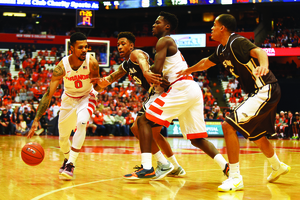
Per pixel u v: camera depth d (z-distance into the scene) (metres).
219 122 13.59
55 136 12.08
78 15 21.28
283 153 6.68
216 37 3.07
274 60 23.94
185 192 2.70
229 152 2.87
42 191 2.67
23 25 25.70
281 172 3.20
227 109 16.75
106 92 16.42
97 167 4.18
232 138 2.89
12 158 4.92
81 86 3.53
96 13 22.95
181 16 25.91
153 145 3.35
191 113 3.31
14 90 16.38
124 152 6.41
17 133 12.53
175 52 3.25
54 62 21.05
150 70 3.21
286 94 20.22
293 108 20.02
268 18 25.31
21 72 18.16
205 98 17.95
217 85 21.61
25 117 12.62
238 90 19.56
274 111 3.12
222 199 2.44
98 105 14.05
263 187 2.96
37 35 22.20
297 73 21.81
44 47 22.61
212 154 3.27
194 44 21.22
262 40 24.28
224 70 23.09
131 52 3.38
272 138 13.95
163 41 3.20
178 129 13.34
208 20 25.59
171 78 3.24
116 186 2.93
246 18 25.22
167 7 22.36
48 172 3.67
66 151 3.65
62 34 24.83
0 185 2.90
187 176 3.56
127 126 13.32
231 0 21.34
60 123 3.60
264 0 21.19
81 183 3.05
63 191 2.68
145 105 3.44
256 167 4.34
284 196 2.57
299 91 19.97
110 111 13.58
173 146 8.45
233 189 2.75
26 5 21.27
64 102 3.62
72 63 3.44
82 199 2.39
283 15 25.75
